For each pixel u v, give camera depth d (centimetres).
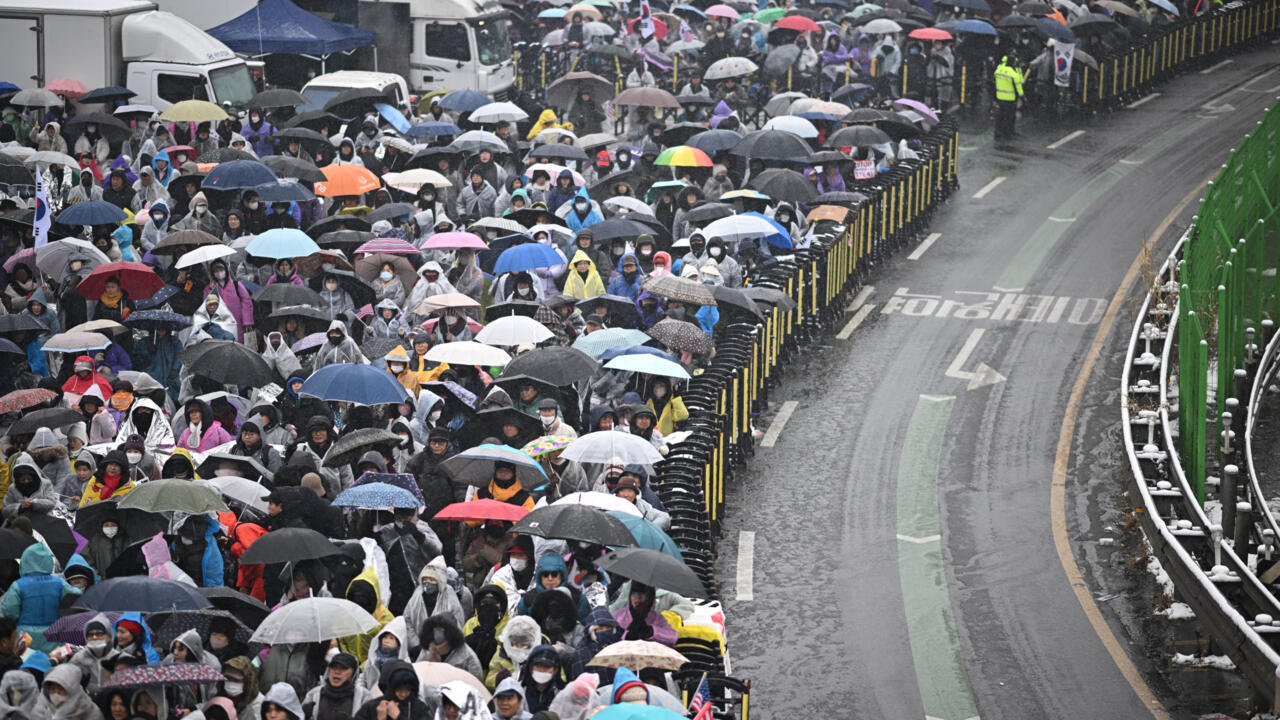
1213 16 15650
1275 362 8369
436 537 4784
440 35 13100
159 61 11344
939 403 8062
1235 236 8294
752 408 7756
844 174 10462
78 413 5728
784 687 5341
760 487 7069
